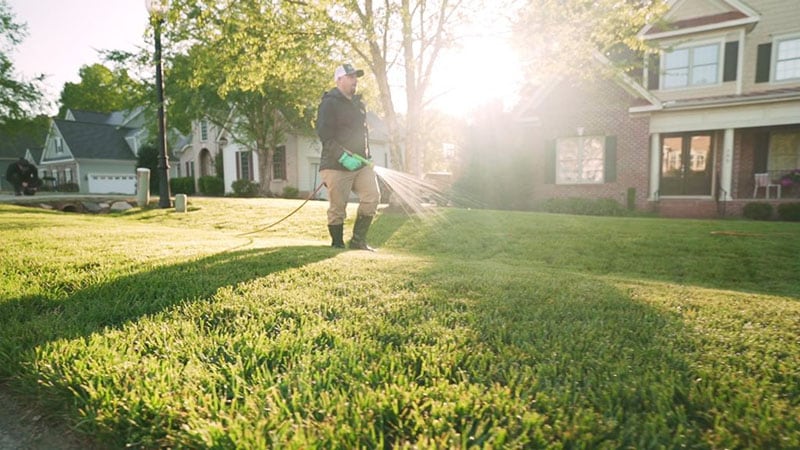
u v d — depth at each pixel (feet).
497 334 6.46
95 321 7.11
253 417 4.17
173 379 4.93
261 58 31.01
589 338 6.32
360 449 3.72
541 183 51.88
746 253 18.47
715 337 6.35
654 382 4.88
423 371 5.18
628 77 44.91
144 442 4.10
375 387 4.84
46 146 118.52
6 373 5.57
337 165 15.53
